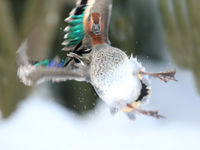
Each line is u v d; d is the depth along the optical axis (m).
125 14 11.35
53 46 10.49
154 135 10.69
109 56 9.25
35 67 9.23
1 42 10.36
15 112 10.66
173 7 10.38
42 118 10.95
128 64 9.25
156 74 9.29
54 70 9.25
